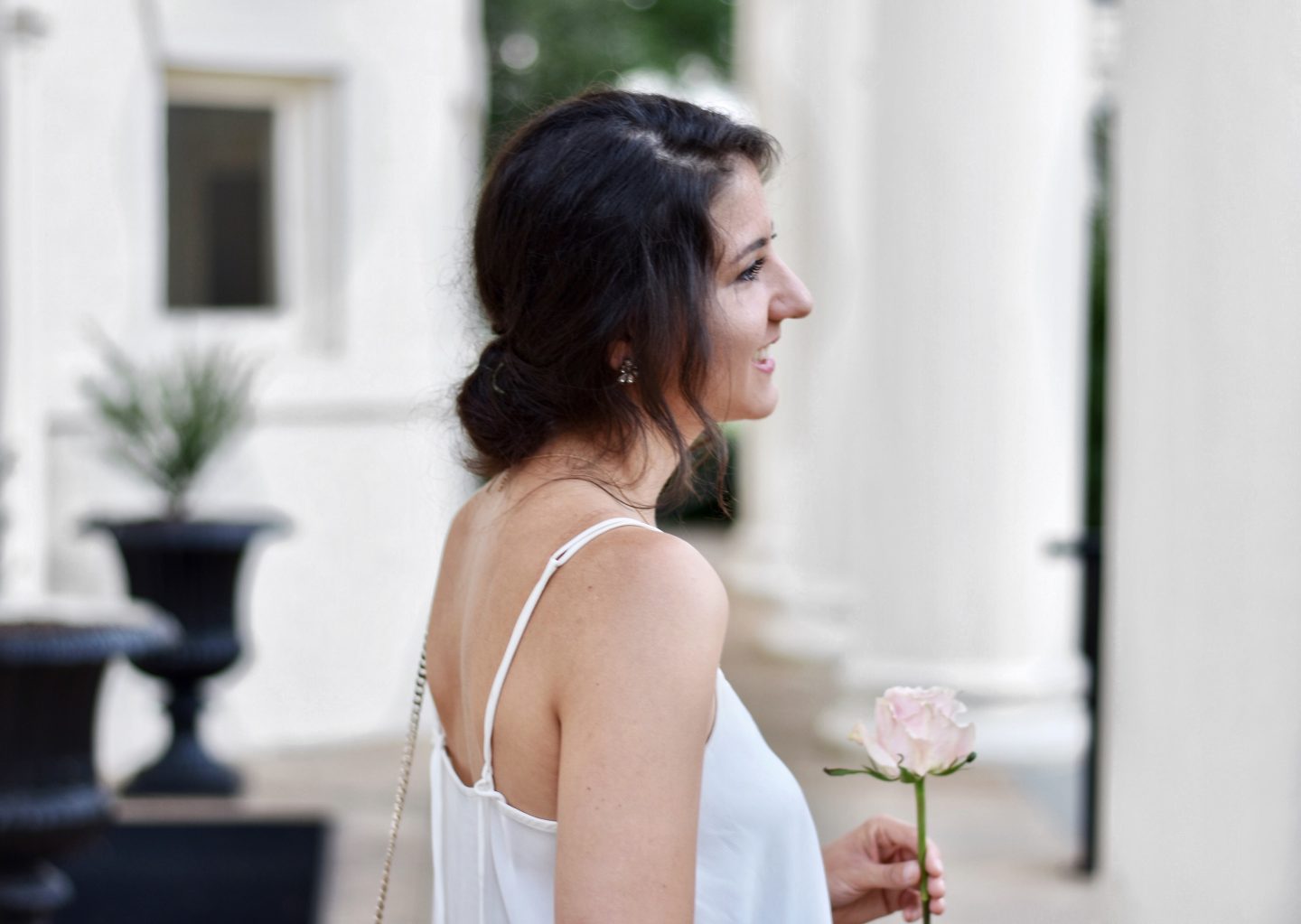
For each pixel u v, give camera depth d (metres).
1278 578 2.04
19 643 3.73
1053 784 6.12
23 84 5.82
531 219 1.49
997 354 6.26
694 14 19.39
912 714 1.55
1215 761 2.14
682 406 1.53
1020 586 6.38
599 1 18.98
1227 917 2.11
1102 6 6.80
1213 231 2.12
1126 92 2.40
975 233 6.20
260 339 6.83
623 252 1.46
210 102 6.80
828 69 9.82
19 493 5.75
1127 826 2.36
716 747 1.50
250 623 6.79
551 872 1.46
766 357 1.56
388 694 7.10
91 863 5.10
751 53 10.85
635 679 1.35
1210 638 2.15
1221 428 2.12
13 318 5.80
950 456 6.33
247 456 6.68
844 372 9.75
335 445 6.92
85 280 6.23
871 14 6.41
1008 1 6.11
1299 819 2.04
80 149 6.21
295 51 6.79
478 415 1.55
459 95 7.30
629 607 1.37
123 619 4.21
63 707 3.84
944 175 6.17
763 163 1.55
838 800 5.91
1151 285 2.28
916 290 6.27
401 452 7.08
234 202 6.86
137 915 4.57
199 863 5.10
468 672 1.54
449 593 1.70
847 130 9.82
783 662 9.44
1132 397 2.36
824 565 9.75
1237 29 2.06
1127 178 2.38
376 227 6.96
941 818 5.67
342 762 6.59
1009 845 5.34
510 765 1.47
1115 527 2.46
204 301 6.82
